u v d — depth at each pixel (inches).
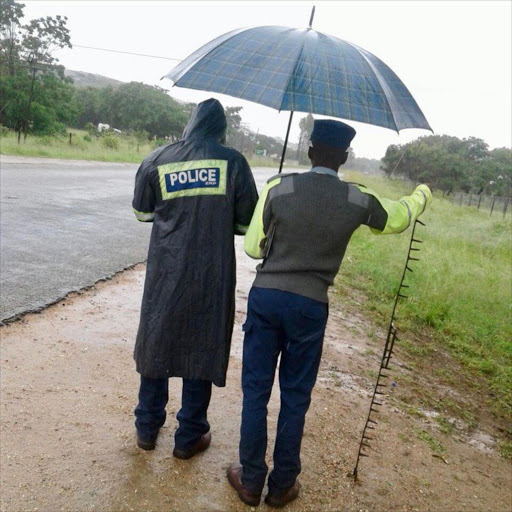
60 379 142.4
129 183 700.7
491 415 182.1
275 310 95.9
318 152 97.6
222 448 123.0
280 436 102.6
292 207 93.9
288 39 101.0
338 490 116.0
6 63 1652.3
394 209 100.3
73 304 198.8
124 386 144.6
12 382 136.6
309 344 98.8
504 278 415.8
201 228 101.3
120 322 189.6
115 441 118.5
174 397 142.3
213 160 101.7
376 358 209.3
